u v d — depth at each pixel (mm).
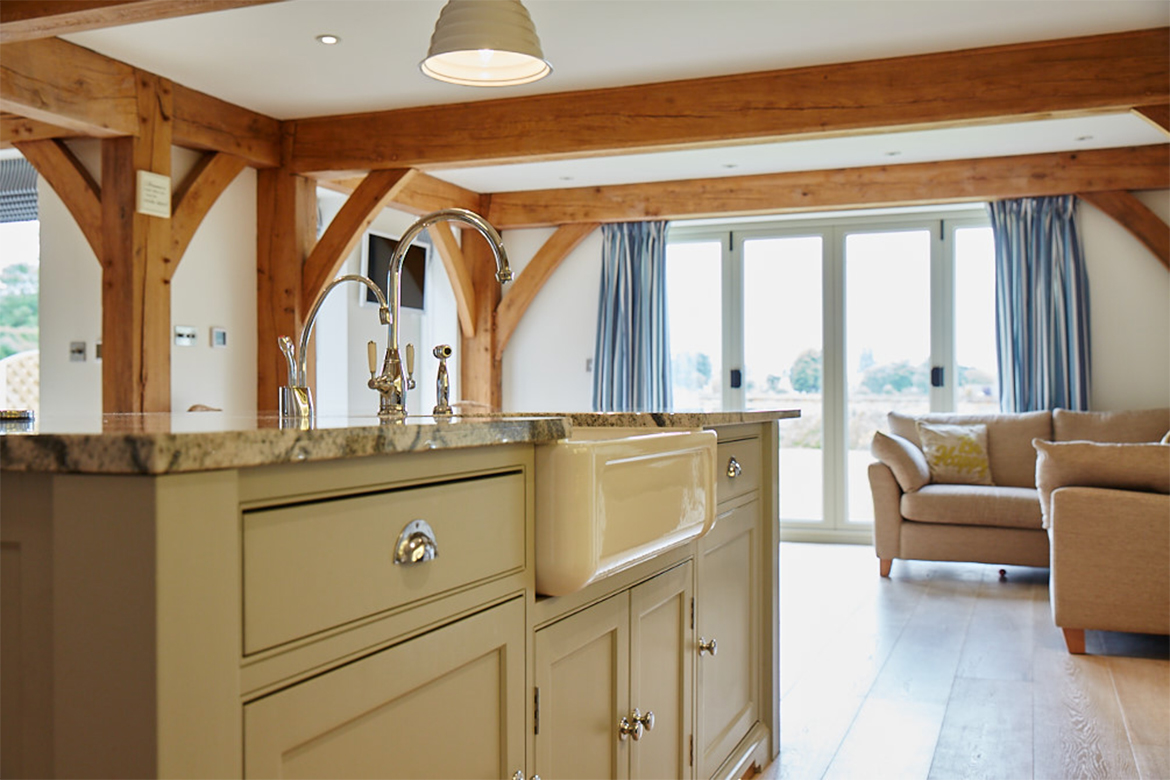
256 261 5609
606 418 2453
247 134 5305
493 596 1429
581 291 7707
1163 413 6090
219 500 931
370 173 5453
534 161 5266
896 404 7277
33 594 926
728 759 2562
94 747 891
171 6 3391
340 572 1104
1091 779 2725
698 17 3965
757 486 2893
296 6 3844
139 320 4680
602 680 1813
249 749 973
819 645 4293
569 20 3986
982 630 4555
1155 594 3930
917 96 4457
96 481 888
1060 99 4258
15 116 4879
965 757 2914
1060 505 4055
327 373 6809
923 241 7195
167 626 871
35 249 7820
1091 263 6574
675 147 4988
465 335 7648
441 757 1314
